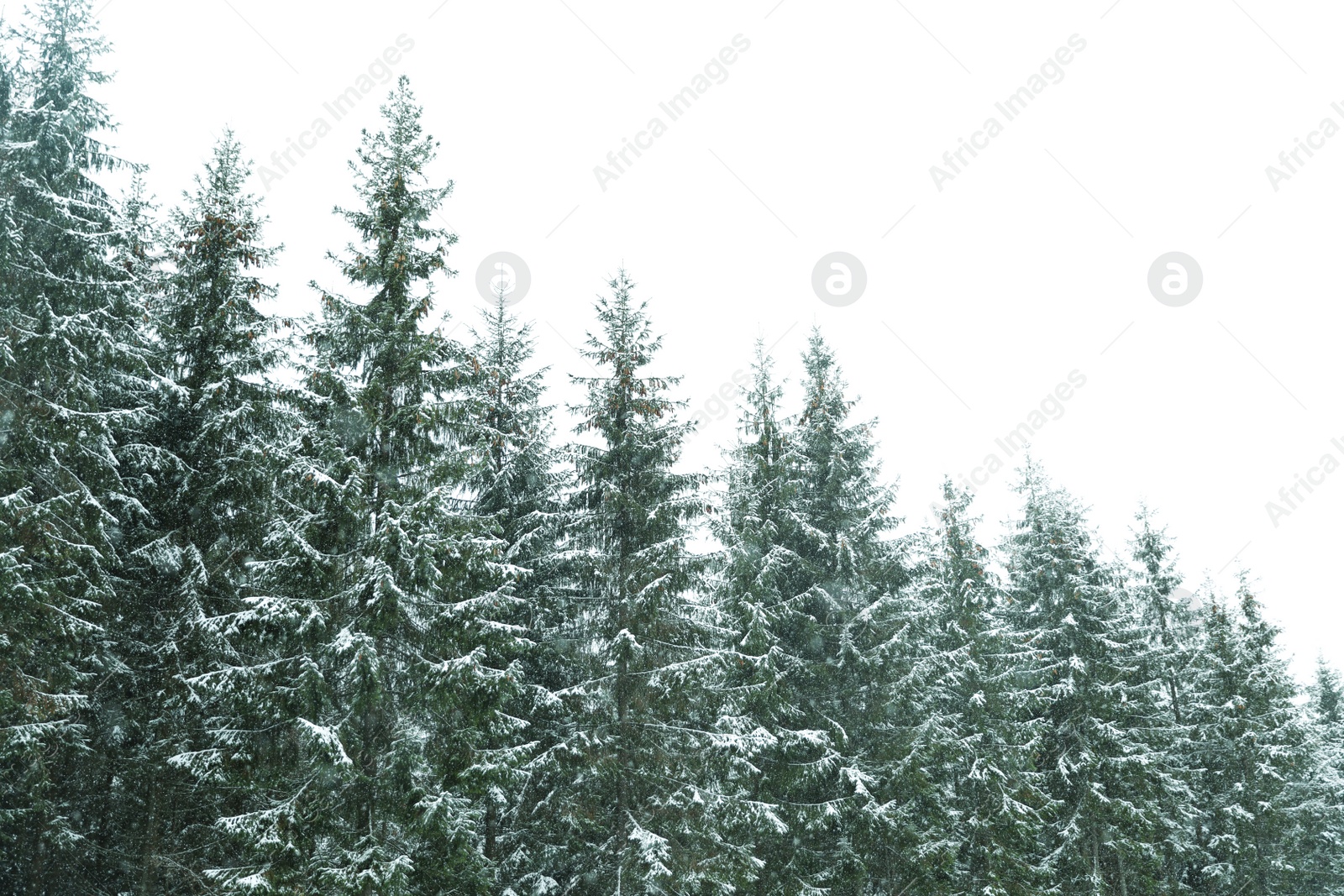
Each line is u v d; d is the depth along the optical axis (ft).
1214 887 92.02
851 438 81.15
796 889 66.44
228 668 46.44
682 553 63.41
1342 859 100.94
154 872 49.06
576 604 64.54
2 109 51.80
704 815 60.44
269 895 42.91
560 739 61.11
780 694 69.00
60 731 45.06
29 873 47.24
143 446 51.65
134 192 59.88
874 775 71.31
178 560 50.57
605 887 59.62
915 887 71.15
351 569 49.21
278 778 47.55
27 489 44.68
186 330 56.29
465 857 48.21
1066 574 89.86
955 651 78.64
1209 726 96.84
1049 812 82.58
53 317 47.26
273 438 55.11
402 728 50.67
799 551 77.05
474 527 53.88
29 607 43.60
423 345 52.85
